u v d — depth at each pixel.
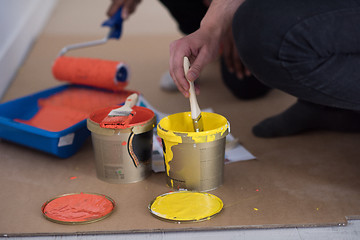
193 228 1.04
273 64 1.11
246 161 1.37
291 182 1.24
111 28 1.80
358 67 1.08
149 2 3.97
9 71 2.16
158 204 1.12
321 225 1.04
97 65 1.71
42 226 1.05
